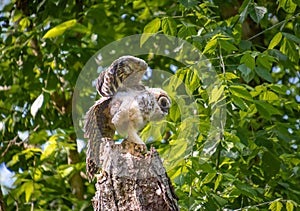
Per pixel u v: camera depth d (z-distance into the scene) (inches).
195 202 320.2
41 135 490.6
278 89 362.6
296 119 442.6
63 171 481.4
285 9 376.8
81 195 502.3
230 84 332.8
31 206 494.3
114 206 222.7
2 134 498.3
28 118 499.2
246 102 369.1
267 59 346.6
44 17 477.7
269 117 349.1
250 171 362.0
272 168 361.4
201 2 417.1
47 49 476.1
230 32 358.9
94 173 234.7
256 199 340.2
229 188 351.9
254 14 356.5
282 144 398.3
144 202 220.2
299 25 417.4
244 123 400.8
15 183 472.4
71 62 470.9
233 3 472.1
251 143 367.2
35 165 482.3
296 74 496.4
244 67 335.0
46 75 473.7
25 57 497.4
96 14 465.7
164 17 362.3
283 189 369.7
